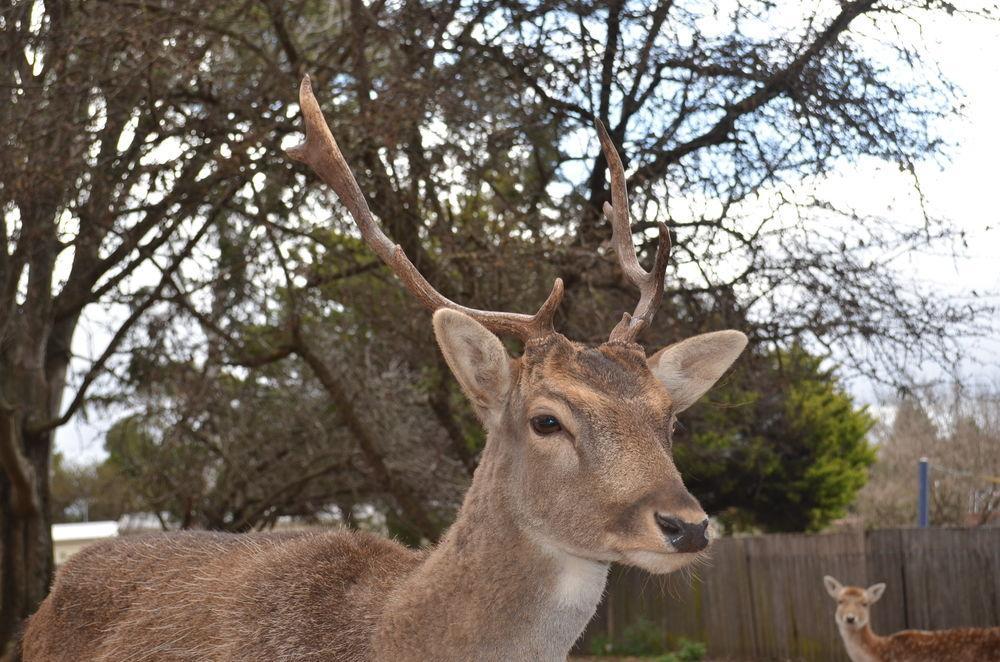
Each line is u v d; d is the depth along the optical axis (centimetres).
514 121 1134
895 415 2655
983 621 1338
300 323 1238
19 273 1081
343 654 383
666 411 365
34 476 1182
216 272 1234
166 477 1477
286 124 1079
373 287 1329
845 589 1270
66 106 995
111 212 1063
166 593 448
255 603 409
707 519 334
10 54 1026
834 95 1088
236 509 1617
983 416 2395
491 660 359
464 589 364
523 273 1102
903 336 1102
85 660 459
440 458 1462
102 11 1012
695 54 1111
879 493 2619
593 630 1766
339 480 1680
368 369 1334
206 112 1118
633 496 340
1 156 960
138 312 1203
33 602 1181
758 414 1447
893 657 1235
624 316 427
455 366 379
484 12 1113
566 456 354
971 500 2348
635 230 1145
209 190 1134
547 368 371
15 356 1221
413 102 998
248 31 1193
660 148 1142
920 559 1398
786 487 2145
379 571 409
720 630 1631
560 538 353
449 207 1166
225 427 1401
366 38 1112
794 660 1531
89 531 2645
